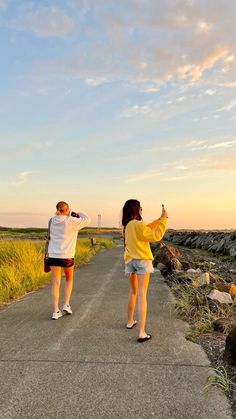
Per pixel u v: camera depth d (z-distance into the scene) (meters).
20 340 5.11
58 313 6.26
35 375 4.00
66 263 6.32
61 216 6.36
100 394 3.59
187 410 3.32
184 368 4.16
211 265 14.87
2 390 3.68
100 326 5.77
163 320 6.12
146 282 5.21
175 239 42.22
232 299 7.30
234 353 4.19
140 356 4.52
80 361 4.37
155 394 3.59
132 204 5.43
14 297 8.09
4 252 12.86
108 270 12.44
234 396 3.56
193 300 6.76
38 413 3.27
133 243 5.21
